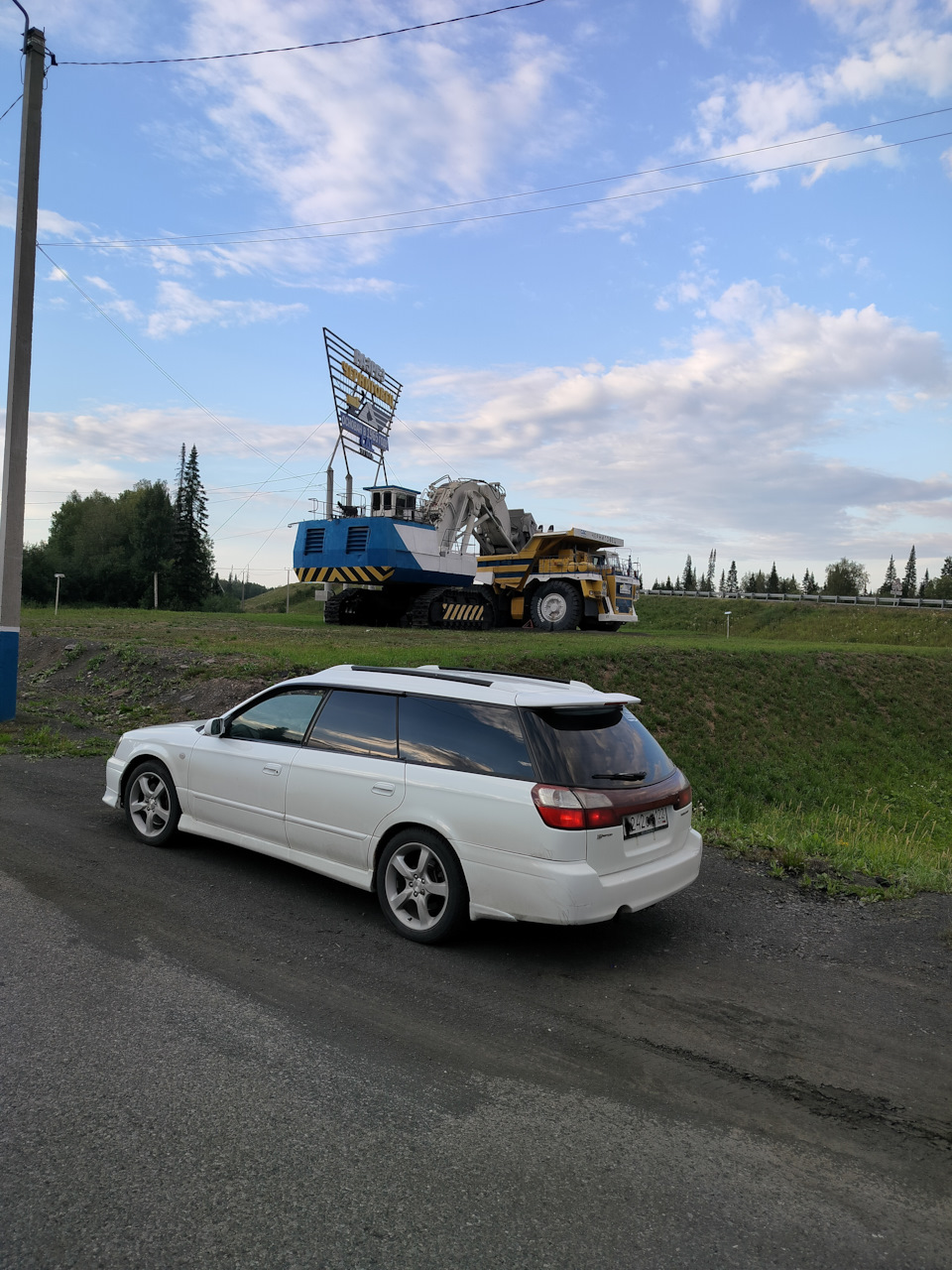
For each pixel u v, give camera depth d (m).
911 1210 2.66
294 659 14.67
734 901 5.73
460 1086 3.26
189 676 13.60
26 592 68.06
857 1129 3.11
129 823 6.70
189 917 4.92
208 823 5.95
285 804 5.42
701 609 63.19
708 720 18.69
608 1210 2.58
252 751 5.69
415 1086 3.24
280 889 5.52
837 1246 2.47
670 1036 3.79
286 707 5.70
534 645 20.20
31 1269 2.22
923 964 4.72
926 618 53.66
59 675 14.94
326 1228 2.43
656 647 22.02
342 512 29.25
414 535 27.64
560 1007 4.02
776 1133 3.06
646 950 4.81
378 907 5.32
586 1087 3.31
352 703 5.38
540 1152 2.86
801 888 6.06
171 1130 2.86
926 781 19.25
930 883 6.24
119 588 72.56
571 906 4.27
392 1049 3.53
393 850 4.87
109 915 4.87
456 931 4.67
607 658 19.62
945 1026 3.99
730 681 20.89
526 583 29.53
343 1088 3.19
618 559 30.36
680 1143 2.96
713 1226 2.53
